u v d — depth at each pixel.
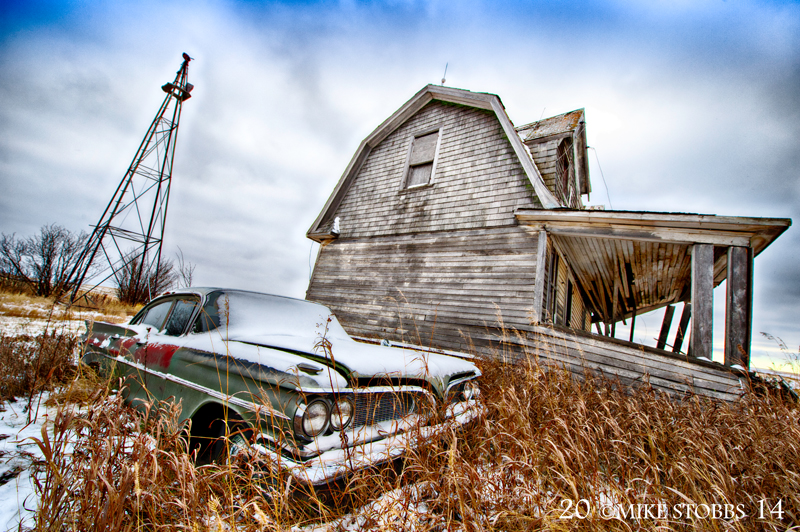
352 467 1.98
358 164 11.71
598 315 15.72
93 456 1.76
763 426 3.27
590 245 8.15
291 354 2.47
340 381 2.21
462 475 2.06
